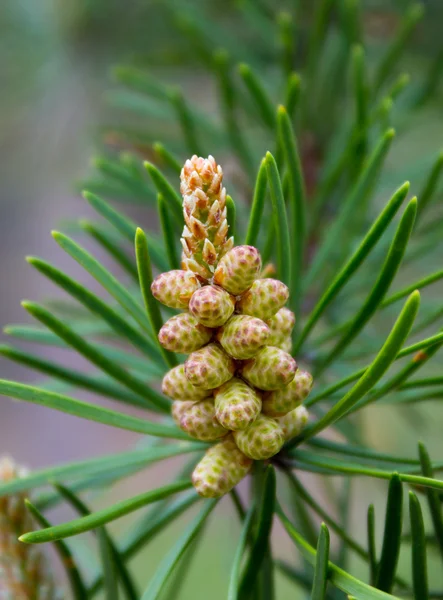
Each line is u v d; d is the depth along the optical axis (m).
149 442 0.25
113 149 0.31
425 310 0.27
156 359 0.22
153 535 0.21
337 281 0.20
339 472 0.21
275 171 0.20
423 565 0.19
